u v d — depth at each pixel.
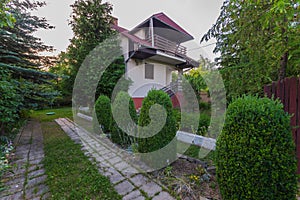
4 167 2.36
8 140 4.16
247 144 1.45
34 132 5.33
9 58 5.63
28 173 2.61
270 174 1.38
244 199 1.48
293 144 1.41
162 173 2.56
